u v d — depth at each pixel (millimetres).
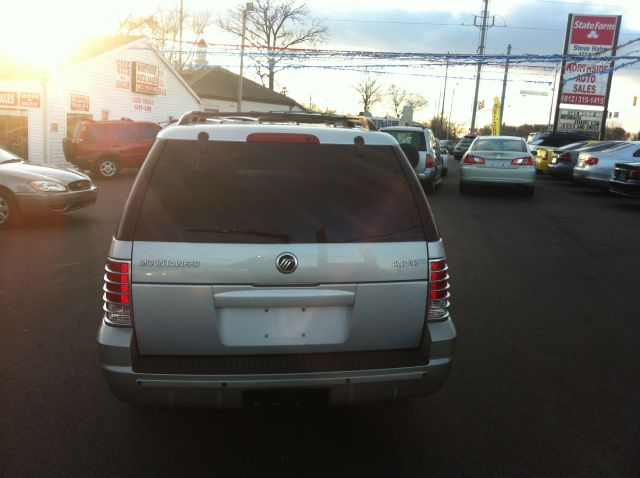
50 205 9922
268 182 3127
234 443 3459
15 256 8000
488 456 3359
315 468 3209
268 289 2996
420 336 3188
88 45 26625
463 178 15711
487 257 8523
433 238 3184
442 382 3174
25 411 3781
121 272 2961
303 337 3072
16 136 22312
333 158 3221
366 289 3074
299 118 5574
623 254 8891
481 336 5305
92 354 4715
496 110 48281
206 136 3195
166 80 31094
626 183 13828
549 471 3217
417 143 15531
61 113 23234
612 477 3174
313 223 3064
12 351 4754
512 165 15391
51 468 3166
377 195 3184
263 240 3012
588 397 4129
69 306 5895
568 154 19781
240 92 37312
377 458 3320
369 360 3080
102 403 3912
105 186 17125
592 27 37875
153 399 2961
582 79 38688
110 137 19312
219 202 3061
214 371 2932
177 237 2984
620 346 5125
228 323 3027
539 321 5750
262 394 2986
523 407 3965
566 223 11727
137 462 3244
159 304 2969
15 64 22594
